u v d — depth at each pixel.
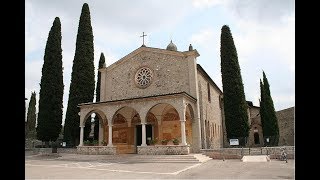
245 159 23.09
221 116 43.59
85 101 32.28
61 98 33.03
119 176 13.05
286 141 36.94
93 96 33.41
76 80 32.66
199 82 30.14
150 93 28.77
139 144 28.83
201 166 18.22
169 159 21.89
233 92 29.55
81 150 27.58
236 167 17.41
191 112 26.39
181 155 22.55
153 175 13.44
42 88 32.38
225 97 29.92
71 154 28.58
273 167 17.27
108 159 24.06
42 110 31.81
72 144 31.36
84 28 34.66
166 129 27.19
